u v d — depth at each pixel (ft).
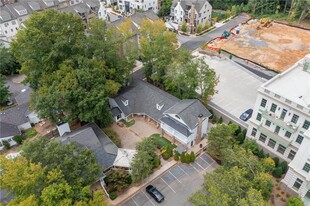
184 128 146.61
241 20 334.65
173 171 139.85
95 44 167.32
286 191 127.34
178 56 182.09
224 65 229.04
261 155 142.61
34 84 169.48
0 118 167.32
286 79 144.15
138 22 269.23
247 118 167.73
